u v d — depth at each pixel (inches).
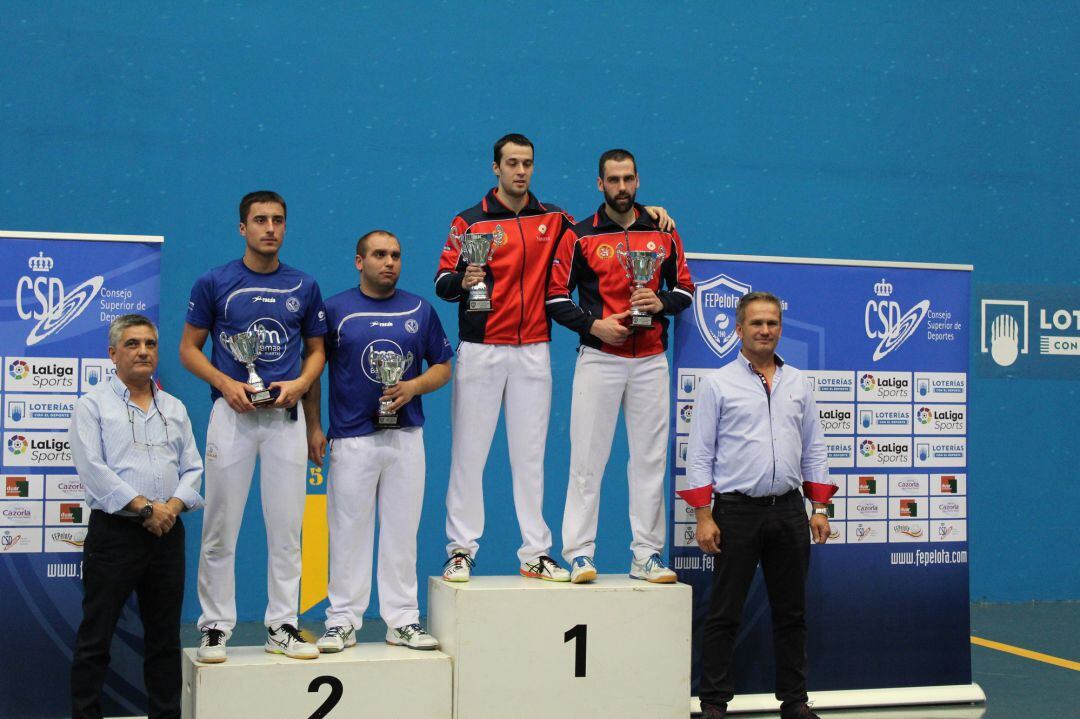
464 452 148.9
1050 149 250.7
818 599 160.4
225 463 134.6
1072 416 250.1
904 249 242.1
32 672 140.9
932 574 165.3
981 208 246.5
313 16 217.0
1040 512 247.0
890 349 165.0
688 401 157.2
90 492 127.3
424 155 221.8
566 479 225.1
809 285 162.2
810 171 237.8
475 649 137.6
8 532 140.6
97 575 127.5
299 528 139.4
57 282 143.3
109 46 207.3
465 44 223.9
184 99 210.5
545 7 227.3
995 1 248.2
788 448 141.8
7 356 141.3
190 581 208.1
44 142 204.1
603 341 148.4
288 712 130.3
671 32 232.1
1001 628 215.8
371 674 133.5
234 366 136.5
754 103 235.6
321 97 217.2
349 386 142.3
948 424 167.3
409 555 144.7
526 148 147.3
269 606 139.1
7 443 140.9
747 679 157.2
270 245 136.5
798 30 238.1
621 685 142.9
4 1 202.7
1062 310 250.2
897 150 242.2
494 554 221.3
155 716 130.6
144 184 208.4
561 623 140.8
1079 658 190.9
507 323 148.1
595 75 228.8
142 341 130.1
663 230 152.7
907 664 163.2
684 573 155.9
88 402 129.6
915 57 243.6
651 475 152.0
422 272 221.3
